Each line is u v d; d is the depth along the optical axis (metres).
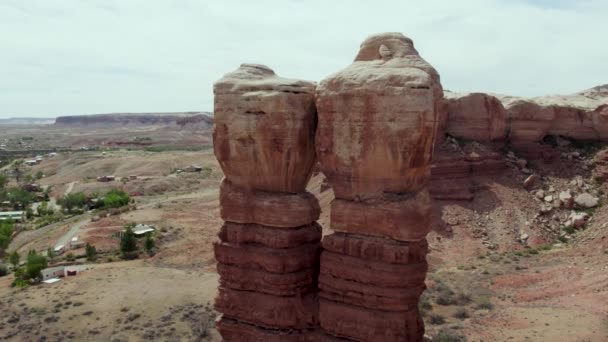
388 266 14.83
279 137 15.99
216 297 17.64
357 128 14.72
